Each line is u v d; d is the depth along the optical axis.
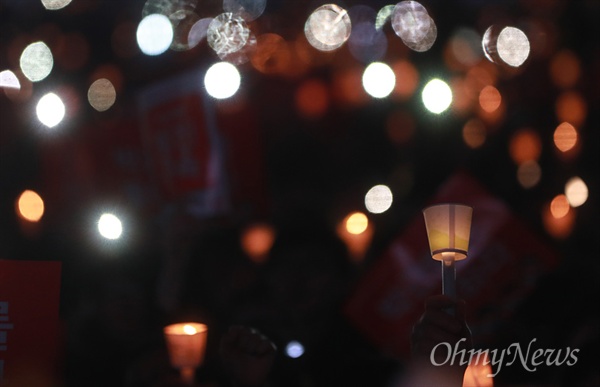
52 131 5.14
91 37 9.49
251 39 9.15
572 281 5.25
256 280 5.37
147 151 5.40
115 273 5.34
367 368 5.20
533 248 5.25
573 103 9.03
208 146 5.44
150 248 5.46
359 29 9.84
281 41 9.43
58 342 4.28
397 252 5.27
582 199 7.94
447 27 10.10
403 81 9.18
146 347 5.18
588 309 5.19
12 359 4.23
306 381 5.16
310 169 7.68
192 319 5.33
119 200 5.35
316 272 5.40
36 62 8.70
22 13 9.60
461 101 8.99
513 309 5.25
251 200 5.52
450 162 8.34
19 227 5.04
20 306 4.25
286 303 5.36
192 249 5.36
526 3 9.91
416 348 3.56
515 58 9.30
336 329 5.34
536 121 8.99
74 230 5.23
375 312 5.25
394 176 8.09
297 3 9.97
